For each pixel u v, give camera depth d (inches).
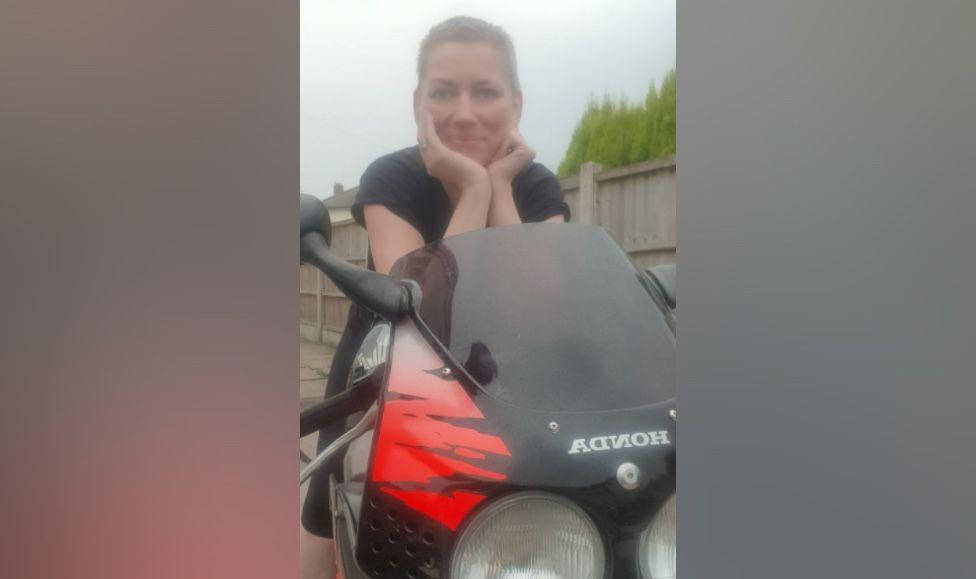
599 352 59.4
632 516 58.3
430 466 57.8
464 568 56.9
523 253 60.5
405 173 60.9
